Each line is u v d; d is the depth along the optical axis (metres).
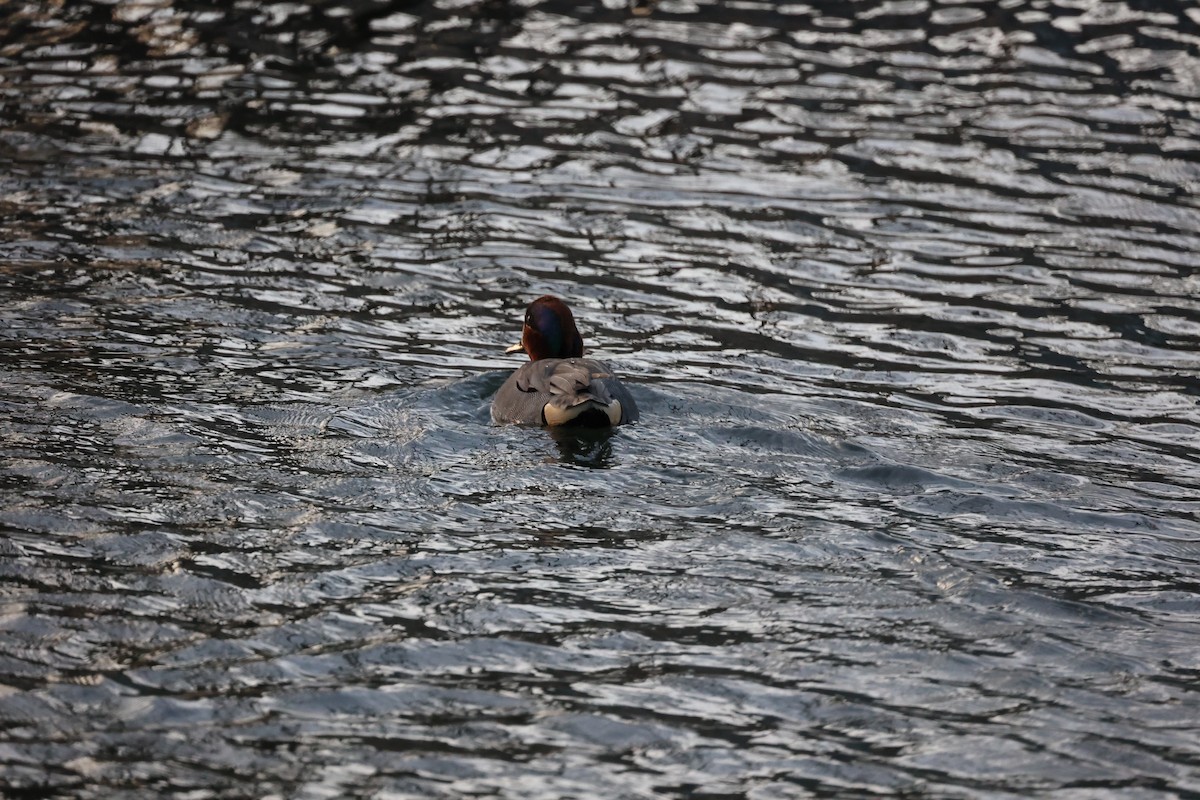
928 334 19.48
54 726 9.73
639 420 16.06
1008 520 13.91
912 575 12.55
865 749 9.85
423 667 10.72
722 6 33.28
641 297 20.41
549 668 10.78
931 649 11.25
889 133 26.95
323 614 11.45
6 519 12.81
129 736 9.66
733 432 15.80
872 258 22.05
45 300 19.02
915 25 32.38
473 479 14.27
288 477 14.09
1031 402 17.41
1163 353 19.08
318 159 25.12
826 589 12.24
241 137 25.94
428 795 9.13
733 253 22.12
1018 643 11.41
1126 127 27.31
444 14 32.34
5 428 14.91
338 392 16.56
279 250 21.44
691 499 14.04
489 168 25.06
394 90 28.34
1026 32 31.94
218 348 17.80
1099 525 13.88
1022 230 23.17
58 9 31.78
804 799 9.26
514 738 9.83
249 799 9.02
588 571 12.40
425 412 16.05
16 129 25.75
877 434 16.11
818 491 14.41
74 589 11.63
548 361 16.16
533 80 29.00
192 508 13.27
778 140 26.66
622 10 32.97
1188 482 15.16
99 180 23.75
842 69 29.95
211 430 15.19
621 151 25.98
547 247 22.08
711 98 28.41
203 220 22.41
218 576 12.00
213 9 32.06
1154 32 31.88
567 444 15.25
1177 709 10.49
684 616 11.68
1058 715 10.36
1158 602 12.27
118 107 26.94
